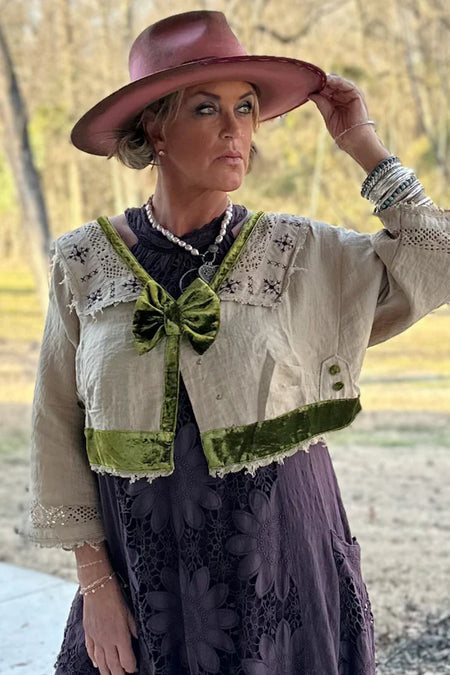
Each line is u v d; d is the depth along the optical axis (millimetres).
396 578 4312
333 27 10891
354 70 11000
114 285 1683
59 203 12719
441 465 6664
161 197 1729
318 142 11148
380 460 6895
